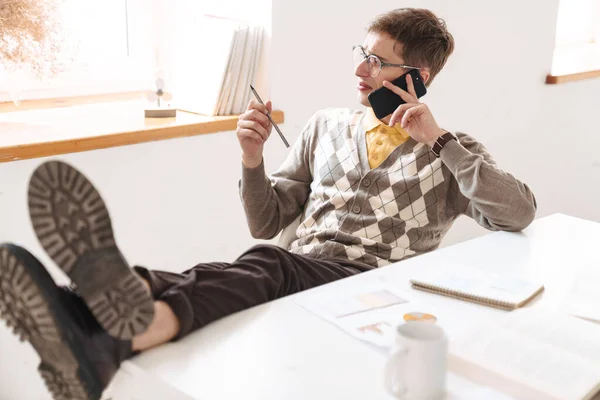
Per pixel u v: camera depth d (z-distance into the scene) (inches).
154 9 98.4
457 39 114.8
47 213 37.1
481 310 48.5
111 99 94.6
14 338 75.9
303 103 96.6
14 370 76.7
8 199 71.8
